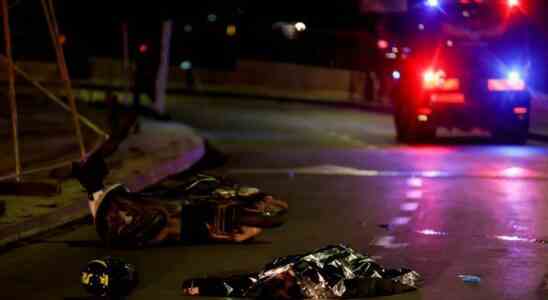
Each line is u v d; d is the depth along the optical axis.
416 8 40.78
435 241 18.00
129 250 17.16
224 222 17.52
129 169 27.77
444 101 38.25
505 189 25.17
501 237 18.39
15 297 13.92
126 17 48.97
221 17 89.94
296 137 42.06
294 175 28.55
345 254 14.02
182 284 14.41
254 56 89.50
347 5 80.25
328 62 78.94
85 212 21.34
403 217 20.81
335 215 21.12
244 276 13.91
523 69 38.41
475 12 39.56
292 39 85.19
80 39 81.06
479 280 14.66
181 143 36.06
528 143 39.19
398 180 27.19
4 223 18.66
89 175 17.19
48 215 19.78
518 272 15.26
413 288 13.98
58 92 61.19
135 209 17.11
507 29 39.12
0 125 40.12
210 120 52.34
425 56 38.88
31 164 28.28
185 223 17.38
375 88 66.38
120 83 77.88
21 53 74.81
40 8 60.62
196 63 88.25
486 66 38.28
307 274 13.35
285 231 19.05
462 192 24.64
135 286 14.34
